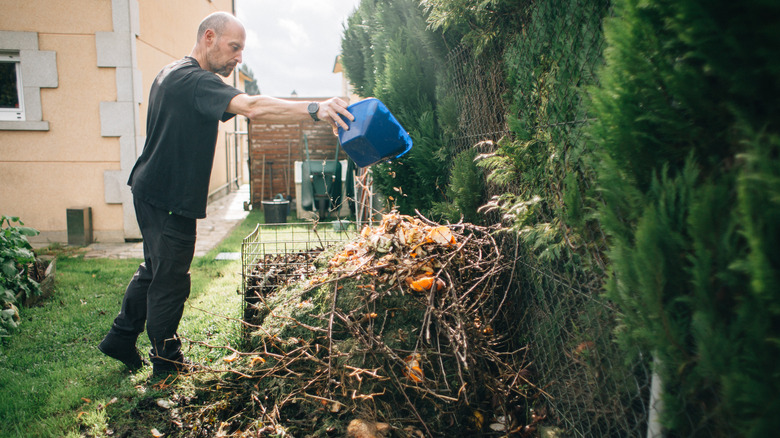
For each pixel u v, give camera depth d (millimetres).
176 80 2551
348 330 2291
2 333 3289
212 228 8586
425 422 2158
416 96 4031
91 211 7320
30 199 7156
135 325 2842
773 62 957
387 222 2568
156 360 2750
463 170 3121
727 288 1094
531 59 2287
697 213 1084
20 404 2482
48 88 7012
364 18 5113
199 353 3033
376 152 2510
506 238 2781
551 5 2100
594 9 1764
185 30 10445
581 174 1903
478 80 3107
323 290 2574
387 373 2213
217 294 4363
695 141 1226
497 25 2707
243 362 2635
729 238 1049
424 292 2320
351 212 9430
